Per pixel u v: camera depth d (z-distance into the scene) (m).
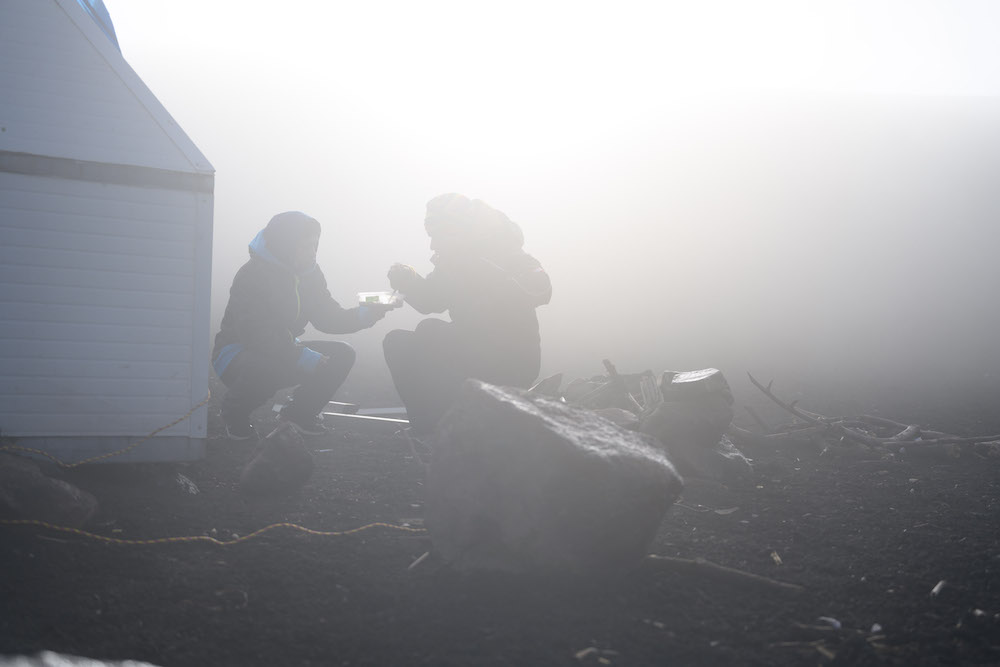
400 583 3.58
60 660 2.73
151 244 4.71
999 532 4.64
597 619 3.26
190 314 4.81
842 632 3.25
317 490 4.96
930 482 5.77
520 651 2.98
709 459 5.48
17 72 4.45
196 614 3.19
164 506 4.42
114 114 4.61
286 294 5.69
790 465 6.20
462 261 5.70
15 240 4.49
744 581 3.68
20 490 3.90
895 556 4.18
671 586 3.65
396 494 4.97
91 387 4.67
